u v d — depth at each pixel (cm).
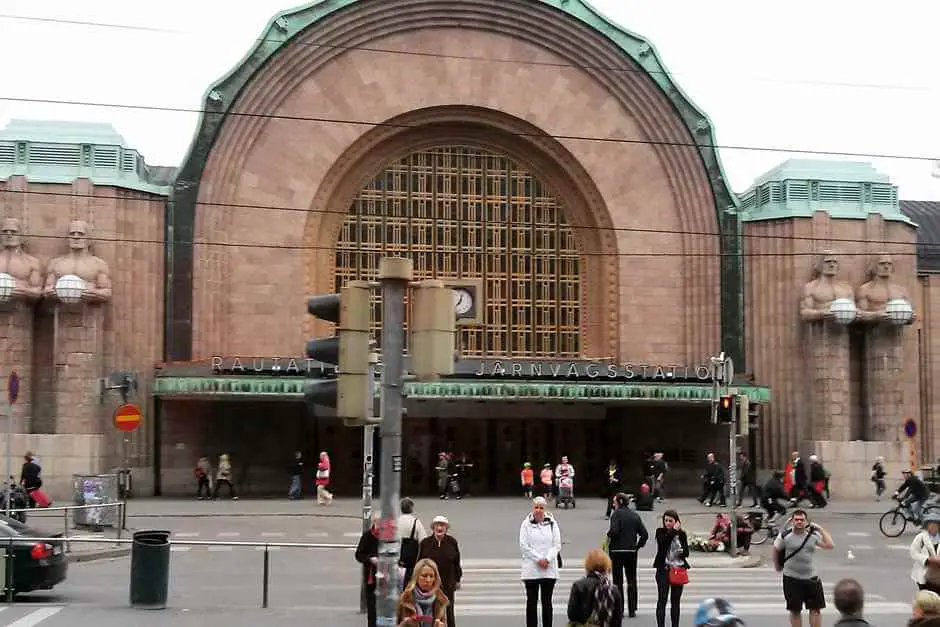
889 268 4819
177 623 1894
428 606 1444
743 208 5103
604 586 1439
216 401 4662
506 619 2019
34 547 2161
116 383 3547
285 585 2442
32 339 4375
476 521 3684
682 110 5025
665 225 5034
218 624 1891
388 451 1133
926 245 5709
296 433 4759
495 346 4972
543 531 1744
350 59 4847
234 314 4725
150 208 4600
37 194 4412
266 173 4775
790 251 4884
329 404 1173
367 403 1124
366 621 1933
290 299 4766
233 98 4719
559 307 5038
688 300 5006
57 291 4256
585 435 5122
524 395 4531
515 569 2706
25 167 4444
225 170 4709
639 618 2016
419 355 1098
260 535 3331
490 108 4934
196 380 4391
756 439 4903
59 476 4269
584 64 5000
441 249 4978
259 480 4703
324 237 4875
